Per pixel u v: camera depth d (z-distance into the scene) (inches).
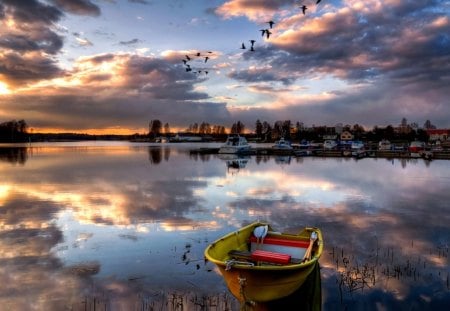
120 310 328.2
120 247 498.3
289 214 697.6
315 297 348.8
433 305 332.5
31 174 1413.6
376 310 326.6
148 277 398.0
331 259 445.4
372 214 699.4
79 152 3233.3
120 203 807.1
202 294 357.1
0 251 485.4
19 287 375.9
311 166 1726.1
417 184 1114.7
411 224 622.5
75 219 660.1
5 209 747.4
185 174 1391.5
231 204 792.3
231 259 343.0
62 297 354.0
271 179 1228.5
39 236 554.6
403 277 390.9
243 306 313.3
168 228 594.9
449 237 544.4
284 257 327.6
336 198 874.8
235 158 2304.4
